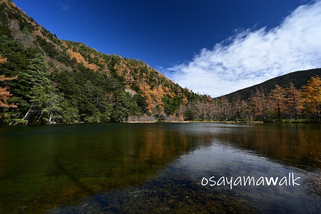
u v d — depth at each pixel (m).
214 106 83.94
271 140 13.53
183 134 18.44
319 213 3.36
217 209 3.50
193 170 6.11
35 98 25.70
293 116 50.84
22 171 5.75
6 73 22.94
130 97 65.50
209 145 11.41
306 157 8.11
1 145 10.21
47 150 9.10
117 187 4.57
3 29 36.41
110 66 101.62
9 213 3.26
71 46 107.06
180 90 128.50
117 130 22.58
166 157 8.02
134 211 3.37
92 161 7.12
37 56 29.06
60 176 5.36
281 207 3.62
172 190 4.41
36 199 3.87
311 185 4.84
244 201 3.88
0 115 21.52
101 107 51.09
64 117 33.75
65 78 37.34
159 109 75.25
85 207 3.53
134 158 7.75
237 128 27.75
